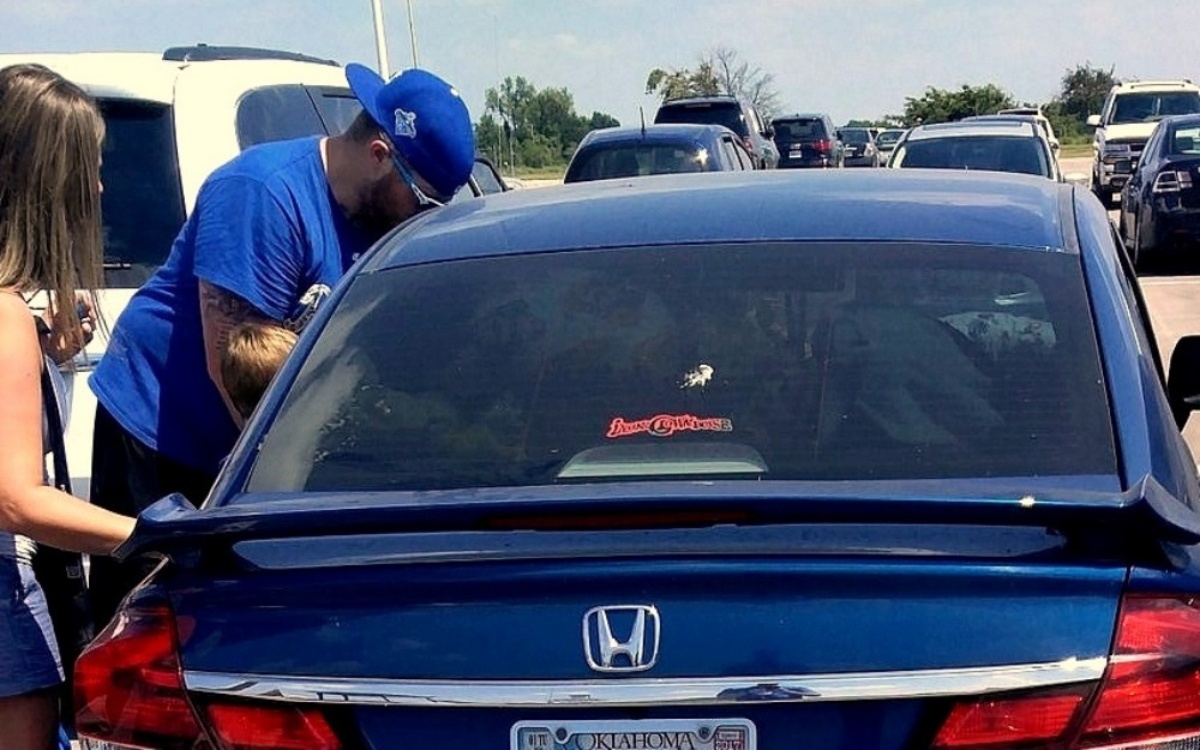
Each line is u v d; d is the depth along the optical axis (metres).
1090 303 2.82
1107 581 2.17
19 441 3.03
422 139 3.77
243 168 3.80
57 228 3.19
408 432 2.69
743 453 2.53
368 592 2.27
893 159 13.98
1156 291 13.91
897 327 2.77
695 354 2.75
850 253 2.98
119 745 2.38
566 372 2.76
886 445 2.52
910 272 2.91
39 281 3.19
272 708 2.27
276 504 2.53
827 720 2.15
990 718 2.12
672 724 2.17
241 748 2.28
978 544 2.18
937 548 2.18
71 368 3.80
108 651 2.41
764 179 3.57
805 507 2.14
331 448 2.69
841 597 2.16
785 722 2.16
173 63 5.54
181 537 2.27
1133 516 2.09
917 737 2.14
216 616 2.33
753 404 2.63
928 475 2.45
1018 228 3.07
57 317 3.32
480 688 2.19
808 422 2.58
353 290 3.12
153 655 2.35
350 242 3.91
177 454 3.95
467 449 2.63
